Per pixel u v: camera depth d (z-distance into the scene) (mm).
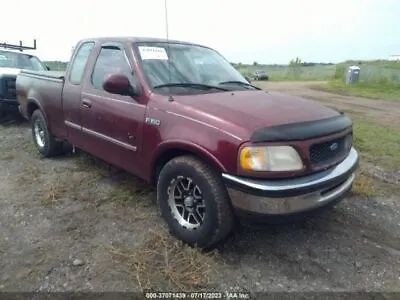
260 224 2834
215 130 2852
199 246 3104
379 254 3234
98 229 3486
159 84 3572
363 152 6504
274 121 2844
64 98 4652
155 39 4164
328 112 3354
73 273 2828
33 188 4422
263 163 2664
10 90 7801
